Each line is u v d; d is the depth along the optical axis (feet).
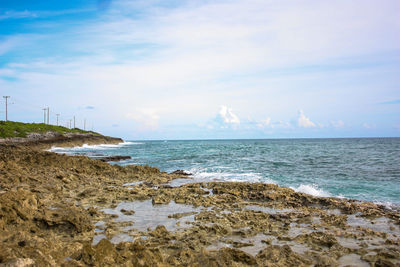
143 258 21.07
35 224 29.48
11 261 16.78
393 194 56.34
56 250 22.11
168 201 45.85
